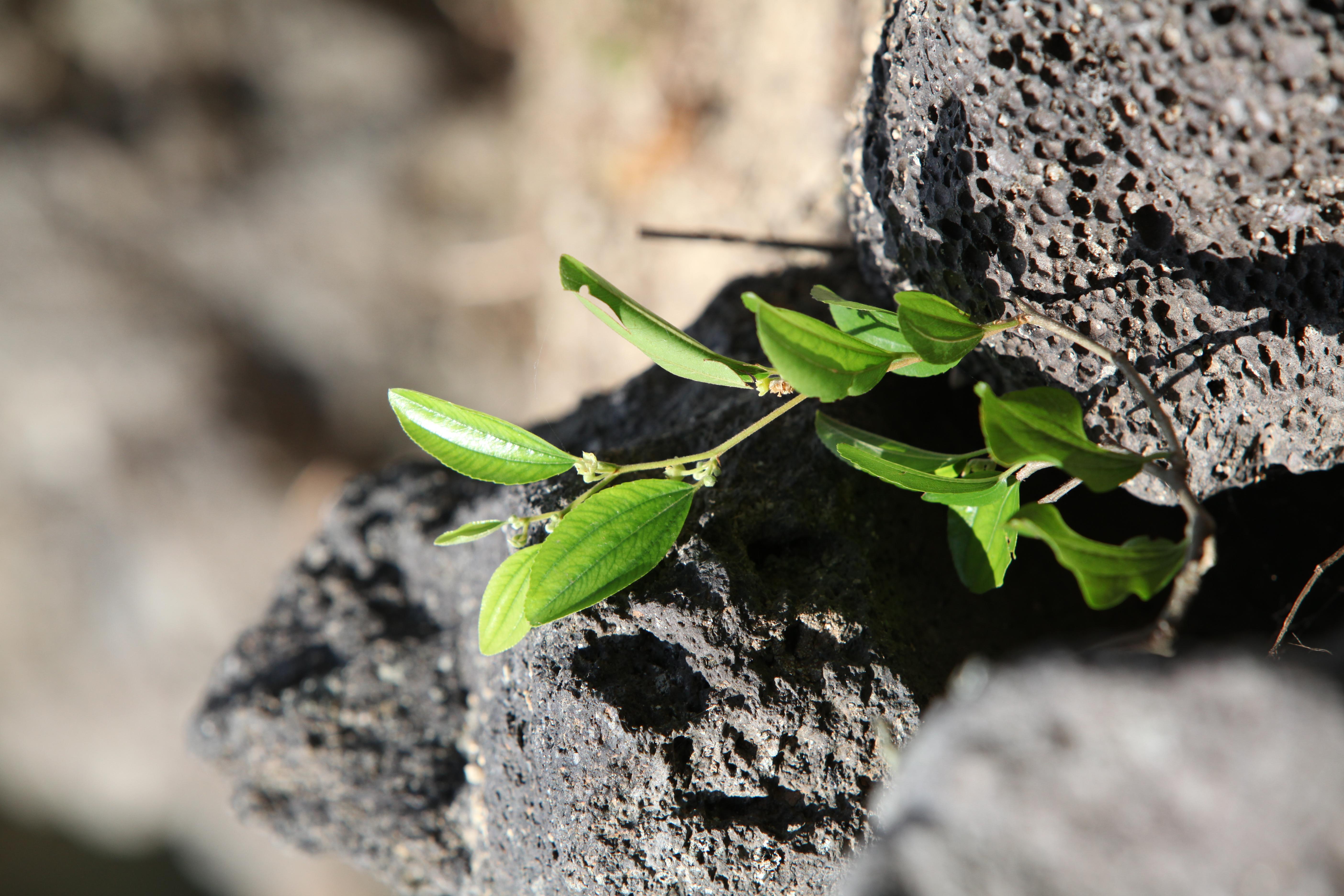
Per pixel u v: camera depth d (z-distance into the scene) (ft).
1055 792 2.06
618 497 2.26
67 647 6.67
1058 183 2.26
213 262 5.75
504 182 5.36
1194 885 2.03
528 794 2.35
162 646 6.48
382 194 5.55
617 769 2.30
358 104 5.47
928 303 2.24
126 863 7.97
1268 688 2.04
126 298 5.78
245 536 6.06
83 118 5.51
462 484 2.60
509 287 5.36
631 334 2.27
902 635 2.35
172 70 5.46
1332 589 2.37
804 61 3.22
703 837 2.30
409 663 2.53
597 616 2.32
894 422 2.46
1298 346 2.26
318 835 2.54
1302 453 2.30
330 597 2.59
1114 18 2.19
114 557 6.31
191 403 5.92
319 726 2.52
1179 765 2.04
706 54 3.77
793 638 2.33
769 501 2.36
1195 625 2.42
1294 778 2.02
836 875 2.31
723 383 2.29
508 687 2.37
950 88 2.27
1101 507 2.44
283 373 5.98
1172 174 2.23
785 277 2.62
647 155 3.88
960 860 2.06
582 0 4.65
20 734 7.29
